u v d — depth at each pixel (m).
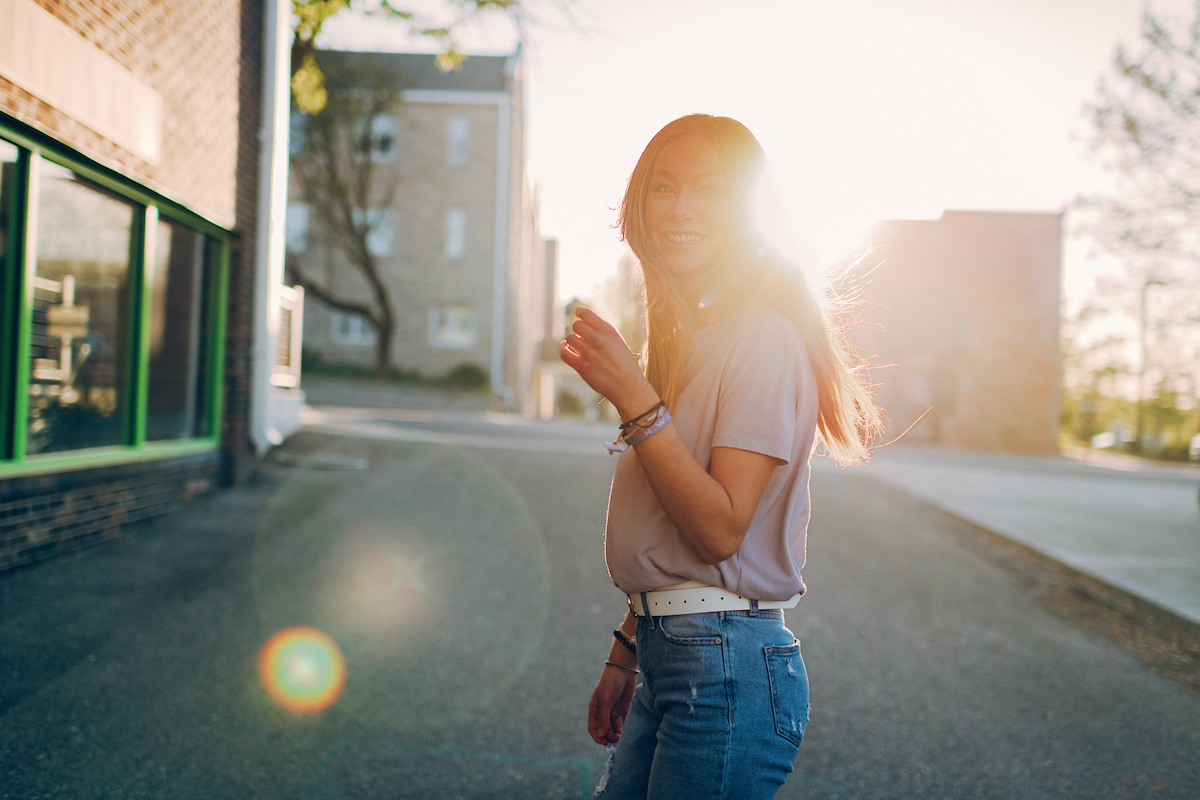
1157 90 11.99
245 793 2.77
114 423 5.94
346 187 25.02
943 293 24.70
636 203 1.45
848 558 6.51
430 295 27.56
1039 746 3.48
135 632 4.10
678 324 1.31
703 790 1.24
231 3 7.16
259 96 7.92
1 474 4.62
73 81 4.94
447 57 6.65
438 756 3.12
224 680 3.66
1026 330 24.61
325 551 5.75
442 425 14.41
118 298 5.96
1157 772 3.29
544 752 3.19
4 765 2.83
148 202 6.13
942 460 16.73
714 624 1.29
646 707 1.45
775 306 1.35
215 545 5.69
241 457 7.55
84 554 5.25
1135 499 10.98
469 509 7.18
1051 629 5.15
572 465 9.25
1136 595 5.78
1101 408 39.16
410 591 5.10
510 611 4.89
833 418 1.41
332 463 8.50
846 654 4.49
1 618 4.06
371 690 3.69
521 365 31.44
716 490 1.15
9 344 4.76
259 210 7.98
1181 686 4.26
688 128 1.41
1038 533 7.78
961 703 3.91
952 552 6.96
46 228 5.07
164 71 6.04
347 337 27.81
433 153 27.50
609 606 5.07
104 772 2.85
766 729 1.26
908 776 3.15
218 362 7.29
